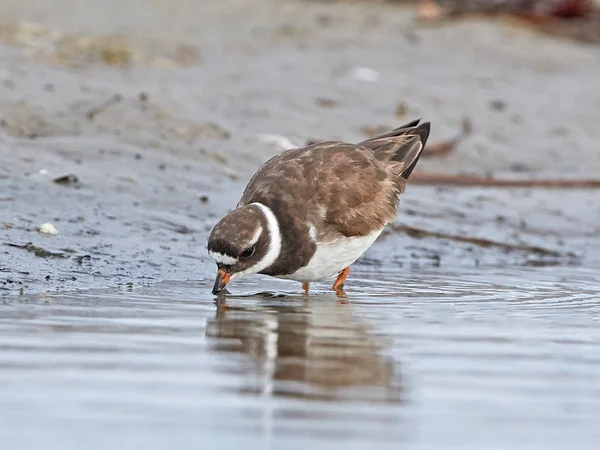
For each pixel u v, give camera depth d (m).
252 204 12.34
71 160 15.91
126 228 14.25
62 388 8.23
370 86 22.53
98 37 23.16
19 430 7.28
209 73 22.20
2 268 12.53
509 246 16.08
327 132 19.62
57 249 13.25
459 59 25.80
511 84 24.66
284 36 25.97
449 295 12.66
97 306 11.30
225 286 12.80
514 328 10.74
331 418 7.70
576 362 9.38
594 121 22.86
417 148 13.99
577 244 16.56
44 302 11.42
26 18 24.38
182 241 14.27
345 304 11.95
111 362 9.01
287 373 8.83
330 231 12.42
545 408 8.03
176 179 16.12
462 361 9.35
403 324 10.84
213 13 27.34
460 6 29.45
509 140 21.30
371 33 26.81
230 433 7.31
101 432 7.27
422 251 15.52
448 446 7.19
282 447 7.06
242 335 10.12
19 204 14.14
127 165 16.17
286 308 11.59
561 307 11.98
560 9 29.75
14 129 16.72
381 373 8.90
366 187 12.83
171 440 7.15
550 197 18.64
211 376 8.68
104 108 17.91
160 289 12.48
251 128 19.09
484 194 18.38
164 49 23.58
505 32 28.33
